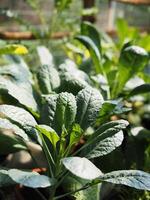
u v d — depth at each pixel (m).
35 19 2.13
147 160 1.01
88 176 0.57
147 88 1.02
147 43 1.55
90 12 1.82
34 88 1.01
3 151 0.92
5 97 1.02
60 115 0.78
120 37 1.69
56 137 0.73
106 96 1.09
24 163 1.06
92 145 0.75
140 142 1.05
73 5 2.01
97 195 0.80
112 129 0.75
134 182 0.65
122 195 0.98
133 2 1.82
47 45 1.75
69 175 0.83
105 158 0.95
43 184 0.62
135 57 1.10
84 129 0.81
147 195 0.97
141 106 1.60
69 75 0.99
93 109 0.83
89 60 1.31
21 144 0.95
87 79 1.08
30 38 1.67
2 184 0.70
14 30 1.97
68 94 0.79
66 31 1.95
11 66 1.07
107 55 1.39
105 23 2.47
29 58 1.67
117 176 0.68
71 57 1.65
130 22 2.70
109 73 1.24
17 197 0.89
